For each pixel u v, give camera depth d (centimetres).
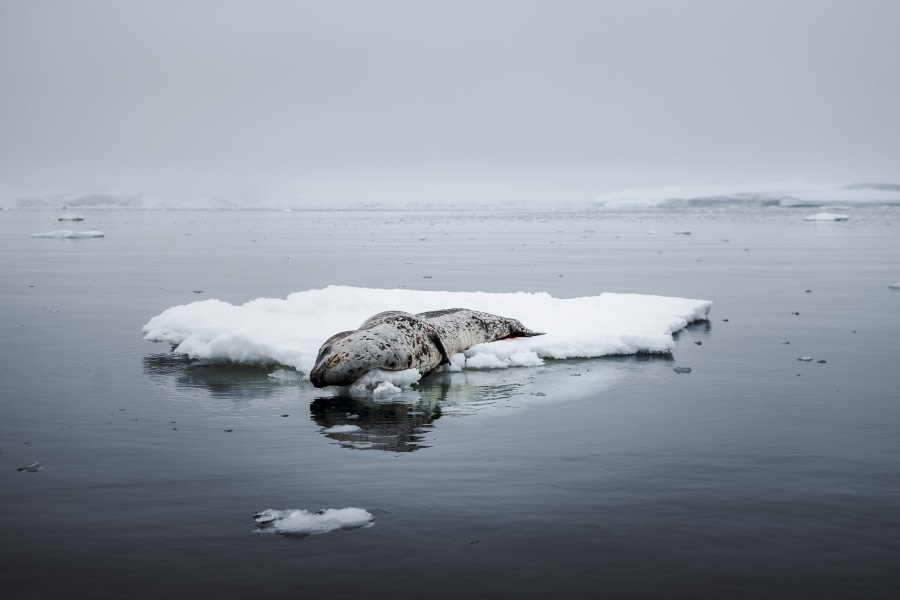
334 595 422
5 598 420
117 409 788
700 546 477
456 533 495
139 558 464
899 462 625
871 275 2153
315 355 960
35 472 604
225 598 420
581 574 445
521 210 11675
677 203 10831
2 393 848
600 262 2573
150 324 1202
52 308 1488
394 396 845
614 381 907
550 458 634
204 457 639
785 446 664
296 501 546
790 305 1550
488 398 834
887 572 446
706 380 909
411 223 6500
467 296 1380
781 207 10362
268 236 4322
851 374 937
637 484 576
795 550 472
